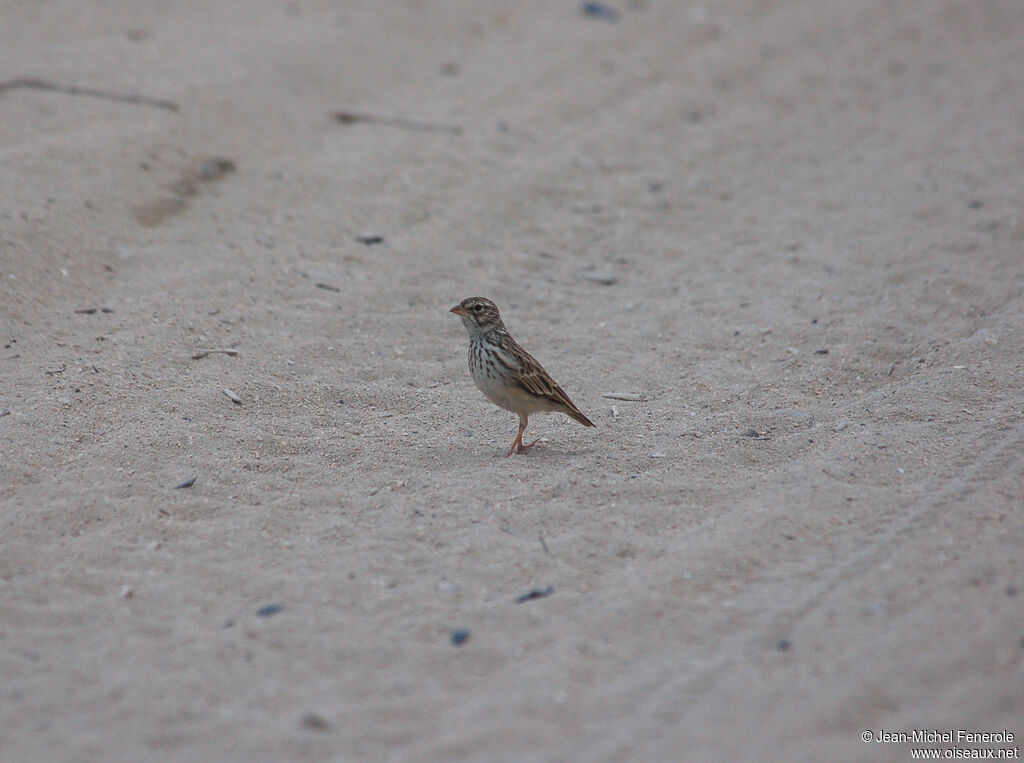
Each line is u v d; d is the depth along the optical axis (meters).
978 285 16.44
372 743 7.26
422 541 10.02
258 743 7.27
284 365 13.90
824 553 9.55
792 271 17.67
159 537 9.98
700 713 7.50
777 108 26.73
